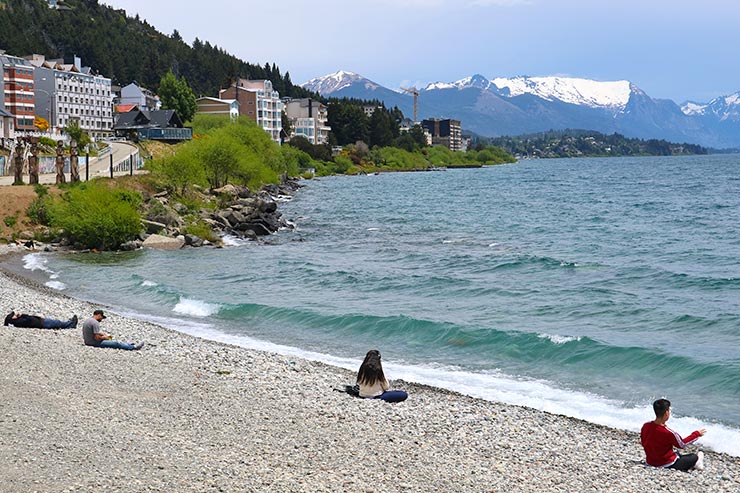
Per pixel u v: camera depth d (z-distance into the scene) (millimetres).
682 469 18703
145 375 24891
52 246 66875
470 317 40250
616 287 49781
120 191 76938
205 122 194375
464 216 106375
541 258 60938
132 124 169750
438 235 83188
